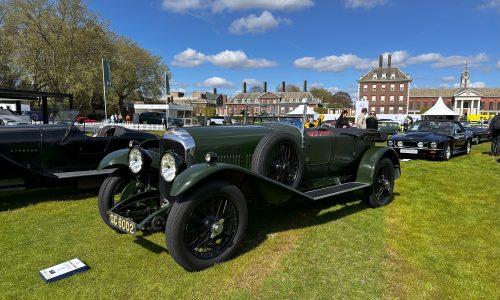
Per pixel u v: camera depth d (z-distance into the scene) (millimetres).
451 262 3549
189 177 3096
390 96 75812
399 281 3174
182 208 3125
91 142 6137
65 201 5770
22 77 30156
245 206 3529
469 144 12852
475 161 10695
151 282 3098
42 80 30328
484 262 3555
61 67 30375
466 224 4688
